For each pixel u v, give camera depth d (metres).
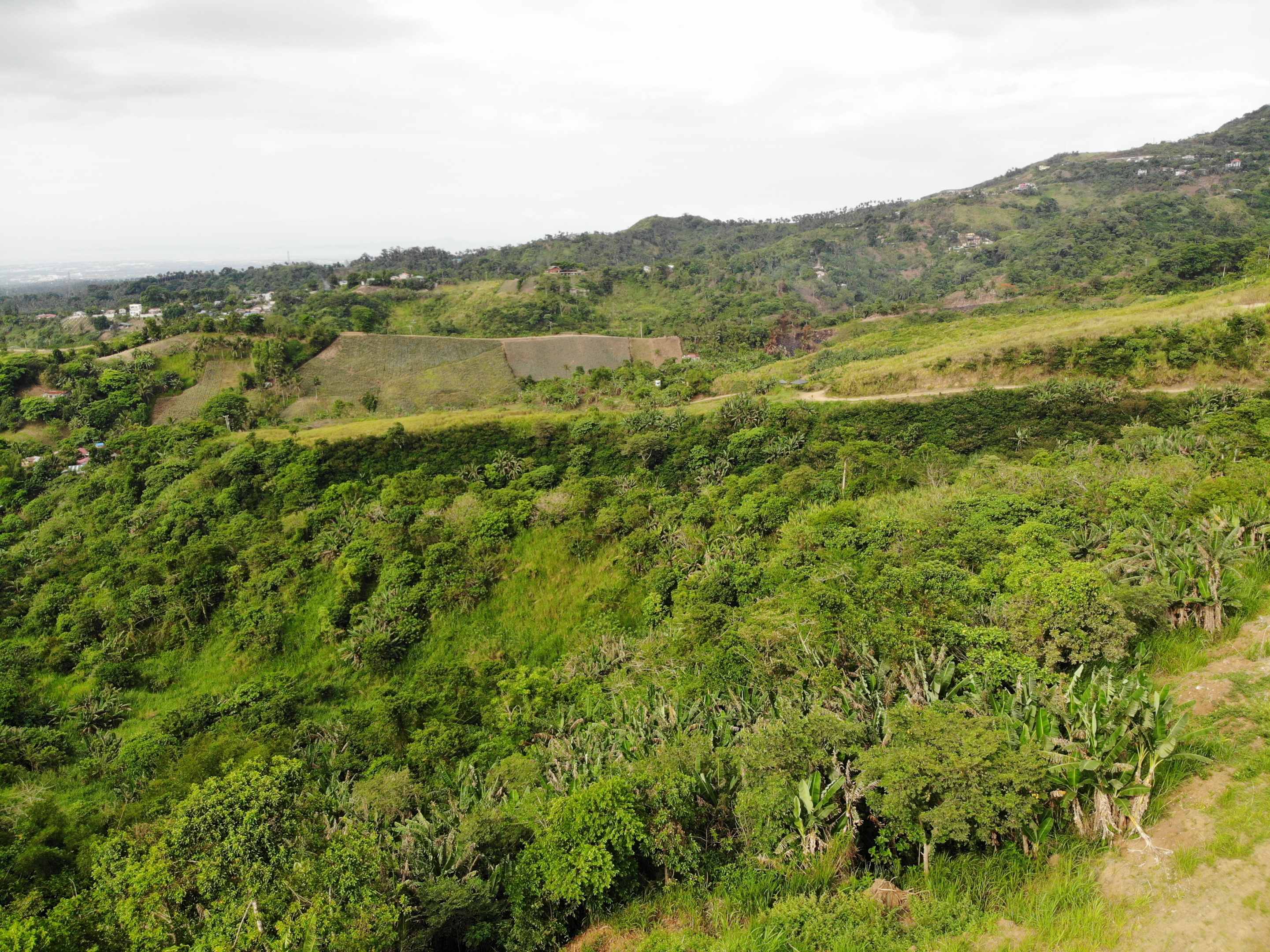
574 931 14.09
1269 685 13.73
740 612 25.81
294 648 39.25
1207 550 17.55
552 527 44.62
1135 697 12.68
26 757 31.48
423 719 29.41
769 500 41.91
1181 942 9.23
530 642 37.66
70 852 22.33
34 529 56.50
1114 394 56.66
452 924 13.95
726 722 20.34
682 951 12.14
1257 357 56.41
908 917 11.61
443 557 42.00
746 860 14.16
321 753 28.11
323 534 46.38
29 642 41.69
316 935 11.37
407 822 18.67
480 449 60.44
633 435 60.00
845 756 14.51
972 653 17.36
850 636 19.77
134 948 12.08
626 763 20.02
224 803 13.26
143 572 43.16
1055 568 20.45
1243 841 10.29
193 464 58.41
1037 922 10.37
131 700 37.12
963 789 11.71
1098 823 11.59
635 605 38.03
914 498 38.38
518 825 16.78
